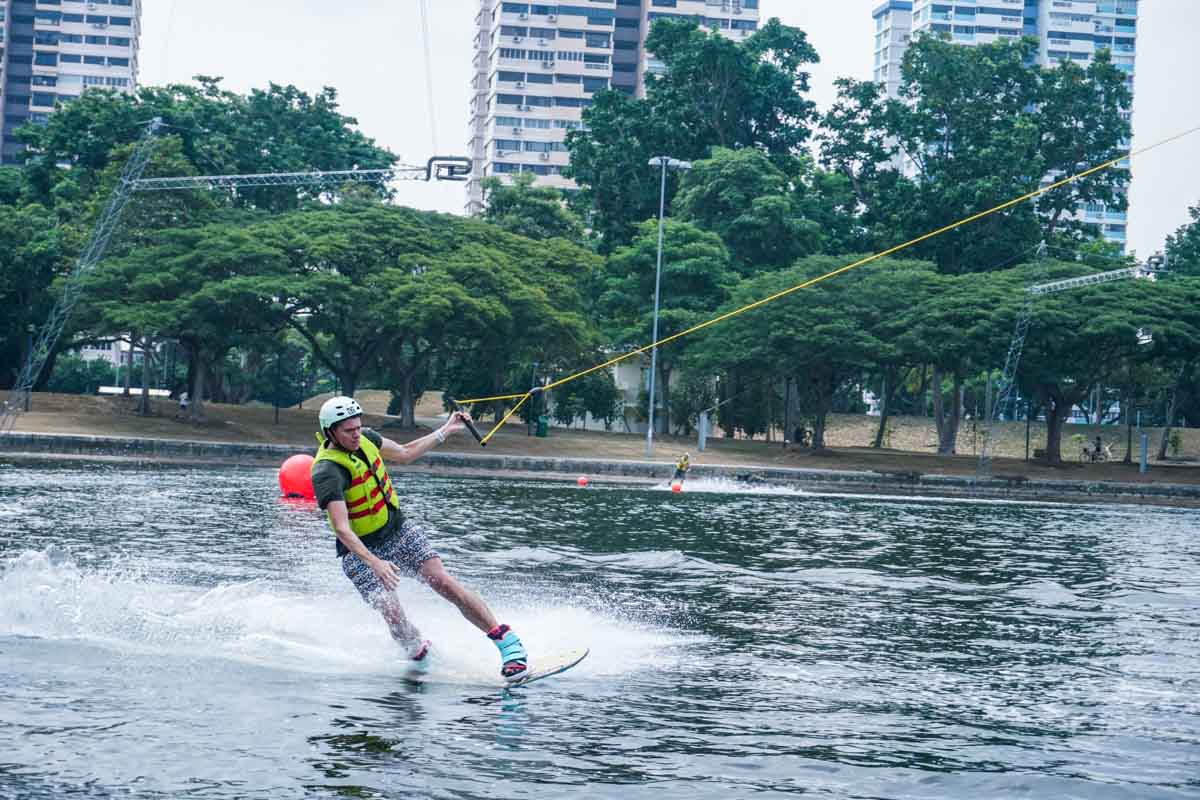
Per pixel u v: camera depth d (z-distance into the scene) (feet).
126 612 27.66
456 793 14.94
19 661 22.25
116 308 168.96
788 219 228.63
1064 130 252.62
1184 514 121.19
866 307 199.52
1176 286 204.74
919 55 250.57
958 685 23.91
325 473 23.26
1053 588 43.42
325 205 213.25
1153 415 330.34
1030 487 175.32
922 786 16.19
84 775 15.17
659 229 194.39
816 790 15.78
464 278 181.27
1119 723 20.71
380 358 224.74
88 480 88.48
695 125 261.24
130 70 508.12
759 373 209.05
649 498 102.32
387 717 18.94
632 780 15.89
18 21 499.92
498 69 481.05
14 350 219.82
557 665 23.82
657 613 32.71
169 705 19.19
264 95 242.17
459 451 173.58
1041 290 199.72
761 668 24.93
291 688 20.84
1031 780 16.62
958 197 231.91
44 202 227.61
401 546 23.93
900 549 58.54
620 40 498.69
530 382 238.07
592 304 230.89
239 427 182.70
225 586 32.71
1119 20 606.55
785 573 44.60
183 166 188.44
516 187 246.27
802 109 261.24
